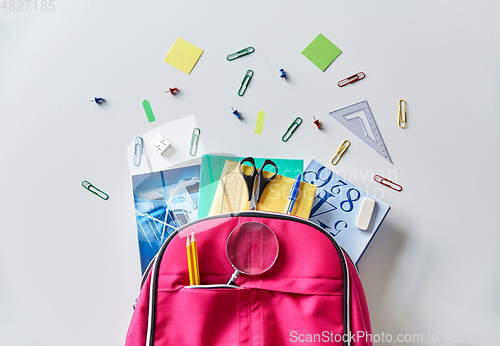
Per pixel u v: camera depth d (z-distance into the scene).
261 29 0.86
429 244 0.82
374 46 0.85
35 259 0.84
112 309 0.82
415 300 0.81
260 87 0.85
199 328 0.59
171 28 0.86
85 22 0.87
